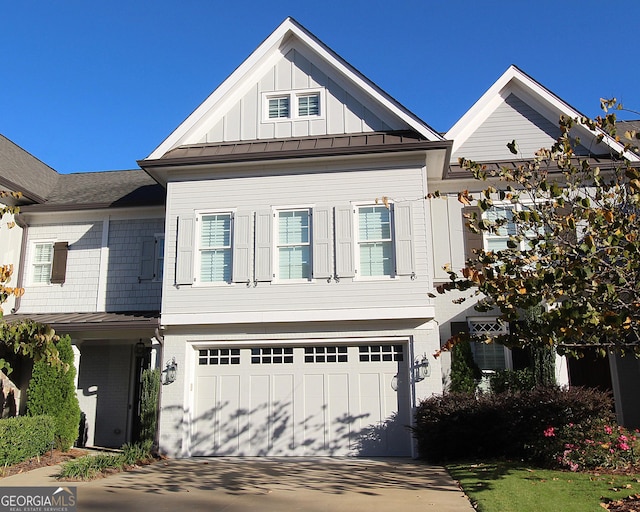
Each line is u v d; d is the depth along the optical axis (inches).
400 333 511.8
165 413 518.9
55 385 533.3
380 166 540.1
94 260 649.0
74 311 637.3
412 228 521.7
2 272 375.2
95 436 634.8
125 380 646.5
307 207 541.3
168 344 535.8
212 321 527.2
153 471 437.7
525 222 313.3
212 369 538.0
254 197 550.0
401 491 347.9
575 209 288.0
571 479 353.7
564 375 527.5
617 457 387.9
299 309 519.8
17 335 371.6
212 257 548.7
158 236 646.5
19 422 470.0
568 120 317.4
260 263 533.0
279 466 455.2
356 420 511.2
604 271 268.7
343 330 519.2
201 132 586.2
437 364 500.4
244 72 581.9
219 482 387.9
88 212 657.6
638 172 278.7
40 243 666.2
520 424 438.9
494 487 338.3
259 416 522.9
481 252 305.0
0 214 418.3
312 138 568.4
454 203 597.0
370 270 524.1
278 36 587.8
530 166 339.9
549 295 274.1
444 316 571.8
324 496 337.7
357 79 569.0
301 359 528.7
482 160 631.8
